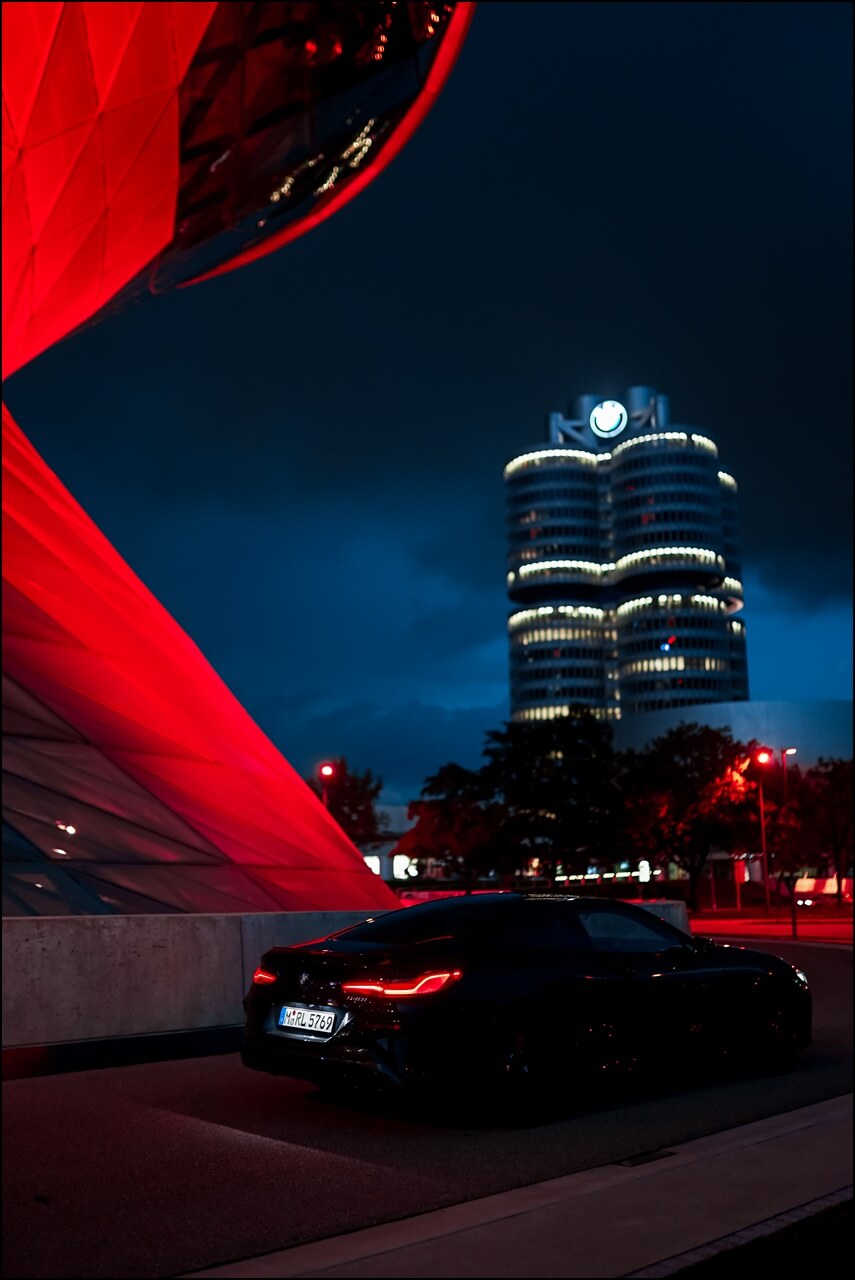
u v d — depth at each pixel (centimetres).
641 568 19700
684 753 6391
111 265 2014
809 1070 843
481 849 5938
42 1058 827
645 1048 716
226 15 1631
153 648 1820
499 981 654
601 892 6228
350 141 2147
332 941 690
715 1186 514
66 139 1606
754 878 11044
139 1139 614
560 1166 555
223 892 1278
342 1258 418
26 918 854
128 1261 418
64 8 1430
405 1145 601
